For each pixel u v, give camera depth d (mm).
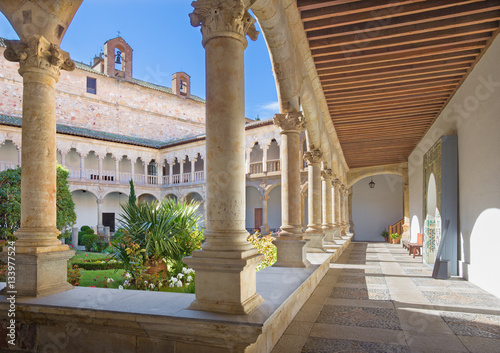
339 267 10117
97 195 27188
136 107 32594
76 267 6500
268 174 24281
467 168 8000
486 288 6859
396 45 6488
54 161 4406
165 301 3725
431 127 11789
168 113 34656
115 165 28688
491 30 6008
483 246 7027
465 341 4105
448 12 5520
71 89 29188
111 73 32375
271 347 3852
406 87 8625
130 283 6660
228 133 3607
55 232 4320
